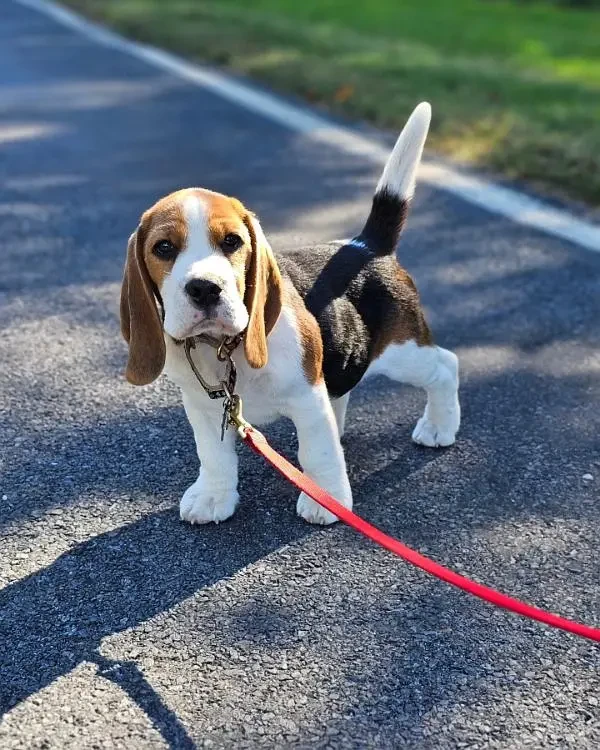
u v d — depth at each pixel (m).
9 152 1.62
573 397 0.84
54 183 1.45
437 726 0.51
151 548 0.66
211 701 0.53
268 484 0.73
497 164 1.42
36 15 3.07
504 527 0.68
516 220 1.23
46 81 2.13
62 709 0.53
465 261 1.13
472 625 0.58
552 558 0.64
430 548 0.66
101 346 0.96
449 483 0.73
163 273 0.58
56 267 1.15
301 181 1.42
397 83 1.89
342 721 0.52
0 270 1.15
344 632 0.58
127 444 0.79
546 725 0.51
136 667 0.56
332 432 0.66
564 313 1.00
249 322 0.59
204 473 0.69
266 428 0.81
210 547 0.66
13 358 0.93
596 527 0.67
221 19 2.75
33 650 0.57
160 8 3.01
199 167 1.50
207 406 0.65
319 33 2.56
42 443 0.79
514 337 0.95
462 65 2.14
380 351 0.71
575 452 0.76
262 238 0.60
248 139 1.63
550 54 2.68
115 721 0.52
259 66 2.09
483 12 3.71
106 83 2.09
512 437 0.79
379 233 0.73
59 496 0.72
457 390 0.79
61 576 0.64
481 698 0.53
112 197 1.38
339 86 1.87
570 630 0.48
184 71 2.17
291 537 0.67
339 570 0.64
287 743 0.50
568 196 1.30
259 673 0.55
